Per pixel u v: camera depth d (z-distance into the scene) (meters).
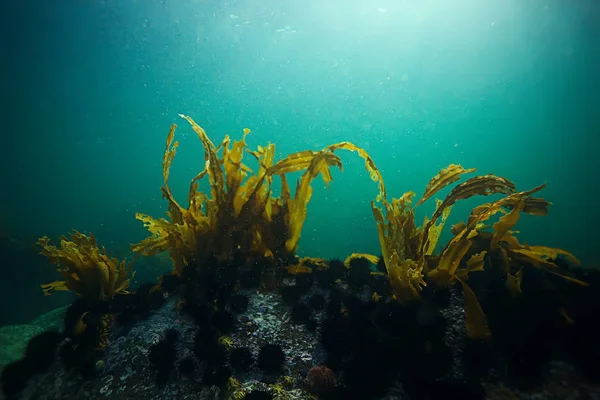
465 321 1.15
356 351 1.06
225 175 1.57
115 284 1.43
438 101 19.27
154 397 1.05
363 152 1.45
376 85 16.69
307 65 14.89
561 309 1.04
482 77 17.48
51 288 1.37
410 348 1.02
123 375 1.12
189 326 1.25
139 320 1.30
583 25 13.13
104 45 14.56
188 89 17.62
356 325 1.15
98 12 12.31
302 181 1.52
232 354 1.09
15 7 11.88
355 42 13.67
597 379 0.92
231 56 14.05
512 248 1.29
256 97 17.14
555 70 17.27
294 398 0.98
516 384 0.95
